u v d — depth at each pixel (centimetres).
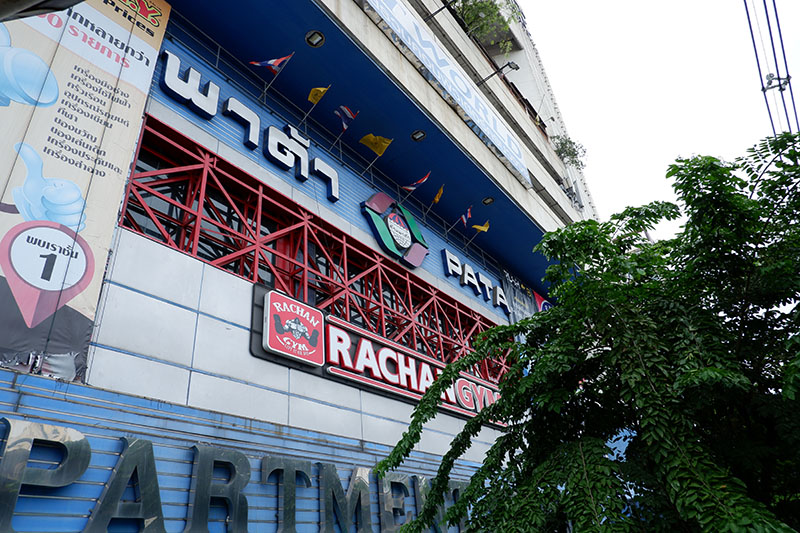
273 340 1609
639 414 720
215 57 2073
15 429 903
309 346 1731
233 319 1548
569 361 754
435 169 2789
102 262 1222
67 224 1188
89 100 1375
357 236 2362
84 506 973
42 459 952
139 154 1689
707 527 551
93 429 1048
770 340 724
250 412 1449
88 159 1301
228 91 2053
